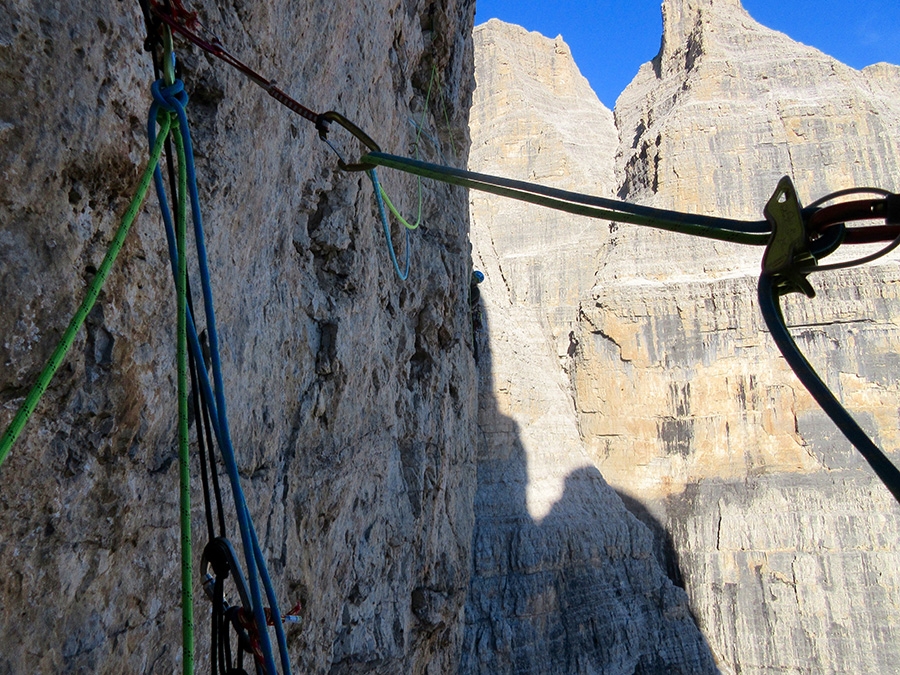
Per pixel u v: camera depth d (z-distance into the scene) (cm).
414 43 1205
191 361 275
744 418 4175
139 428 392
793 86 5284
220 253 527
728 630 3812
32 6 278
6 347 280
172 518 444
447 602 1389
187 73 492
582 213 258
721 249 4622
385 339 1034
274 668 227
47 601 326
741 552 3938
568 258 5397
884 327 4125
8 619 301
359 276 865
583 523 3488
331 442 801
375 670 969
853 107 5038
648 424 4306
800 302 4256
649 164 5241
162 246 391
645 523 4134
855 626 3691
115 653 386
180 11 310
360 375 880
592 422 4409
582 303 4706
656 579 3622
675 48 6088
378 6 941
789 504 3981
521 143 6166
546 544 3312
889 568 3759
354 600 912
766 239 197
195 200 270
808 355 4178
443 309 1343
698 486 4134
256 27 573
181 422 241
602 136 6662
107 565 374
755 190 4938
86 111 305
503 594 3175
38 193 288
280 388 661
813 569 3825
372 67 927
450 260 1396
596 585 3381
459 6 1573
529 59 7000
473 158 6269
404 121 1159
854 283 4203
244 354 574
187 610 224
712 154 5028
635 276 4678
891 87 5625
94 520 359
